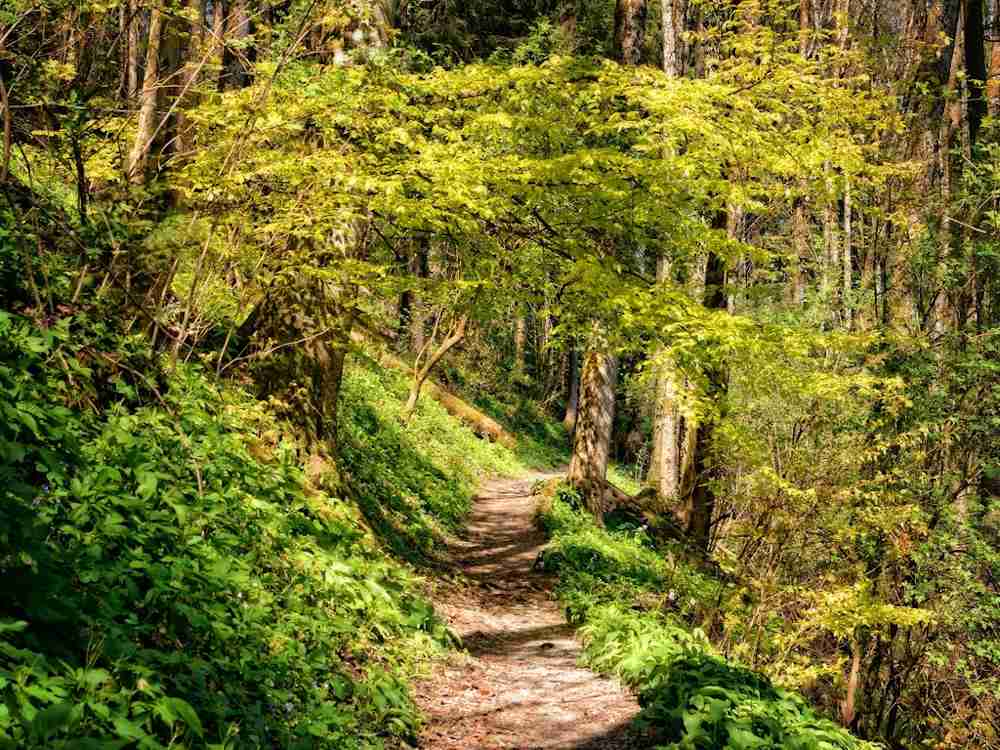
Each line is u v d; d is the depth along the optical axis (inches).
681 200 327.6
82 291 271.1
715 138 307.0
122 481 210.8
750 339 320.2
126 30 286.2
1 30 239.3
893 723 354.3
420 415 930.1
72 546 168.6
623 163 306.3
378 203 289.3
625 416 1696.6
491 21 997.8
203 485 252.8
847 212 573.3
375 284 339.0
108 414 242.4
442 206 296.4
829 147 343.9
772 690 255.8
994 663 351.9
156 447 245.9
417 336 1040.8
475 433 1196.5
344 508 350.0
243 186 285.1
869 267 451.5
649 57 994.1
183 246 279.1
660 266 523.5
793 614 339.0
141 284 302.4
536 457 1382.9
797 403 339.9
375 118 305.3
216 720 157.4
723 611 363.3
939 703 365.1
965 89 559.8
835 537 329.7
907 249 431.2
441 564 478.9
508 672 309.9
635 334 354.6
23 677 120.3
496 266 339.6
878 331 370.3
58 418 208.4
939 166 503.8
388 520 476.7
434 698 258.1
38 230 248.1
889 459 361.7
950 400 375.2
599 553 553.9
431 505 621.3
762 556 343.6
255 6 300.4
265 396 370.3
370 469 554.6
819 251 553.3
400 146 312.0
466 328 714.2
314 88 285.0
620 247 367.9
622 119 345.4
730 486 353.1
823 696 366.3
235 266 312.7
